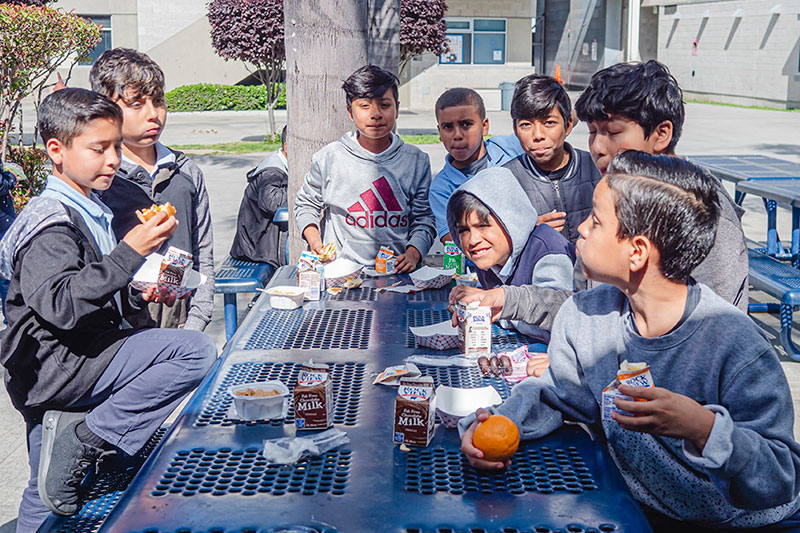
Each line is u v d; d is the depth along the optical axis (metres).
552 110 3.20
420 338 2.44
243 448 1.78
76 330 2.34
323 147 4.02
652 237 1.64
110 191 3.19
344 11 4.08
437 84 25.45
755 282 4.89
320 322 2.72
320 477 1.65
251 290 4.22
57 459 2.28
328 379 1.90
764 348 1.67
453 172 3.96
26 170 8.04
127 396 2.37
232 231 8.49
